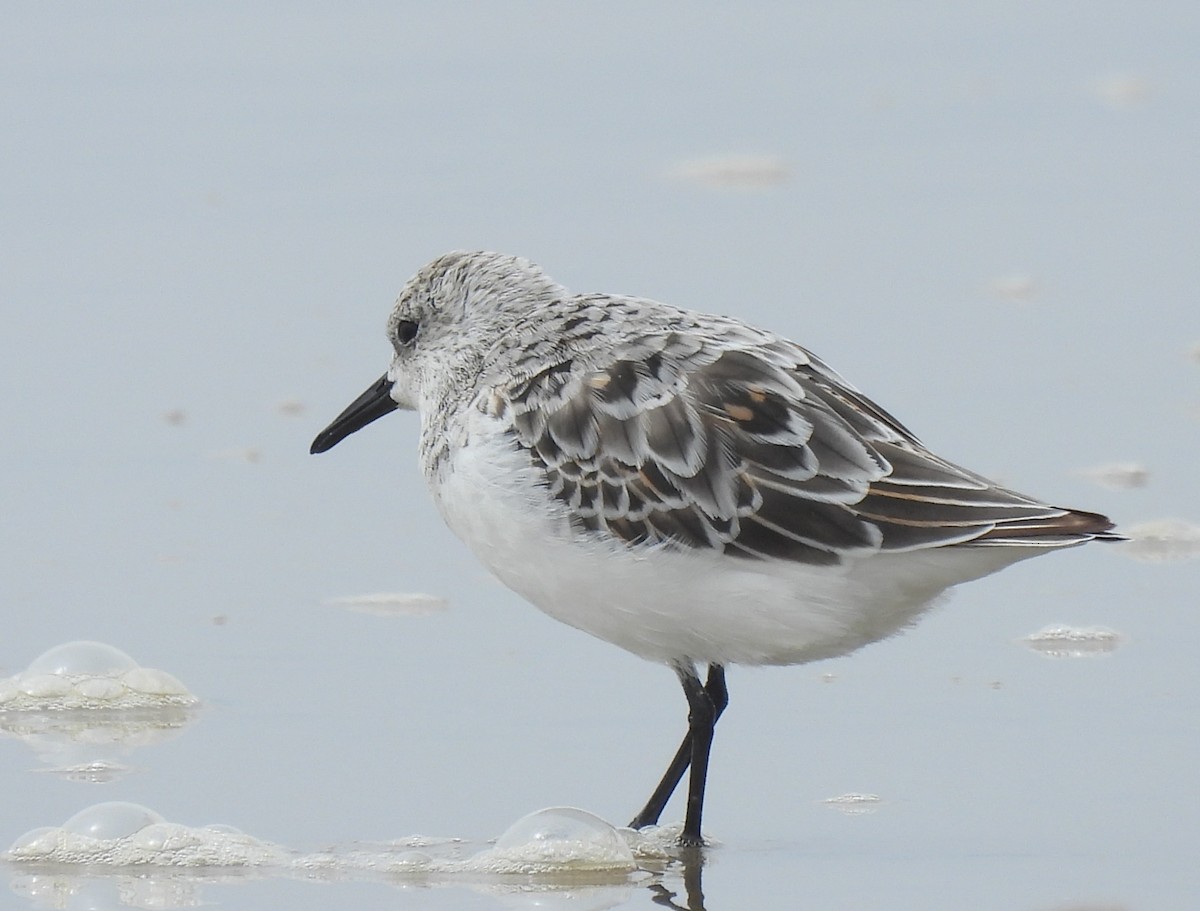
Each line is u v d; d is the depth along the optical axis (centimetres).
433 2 2706
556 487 978
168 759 1070
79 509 1470
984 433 1538
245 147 2255
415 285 1095
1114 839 949
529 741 1095
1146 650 1196
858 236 1978
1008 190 2105
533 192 2114
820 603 952
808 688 1166
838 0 2745
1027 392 1617
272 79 2445
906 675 1178
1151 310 1789
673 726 1116
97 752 1081
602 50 2556
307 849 959
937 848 948
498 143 2266
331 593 1328
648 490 962
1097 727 1089
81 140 2270
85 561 1379
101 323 1830
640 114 2352
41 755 1078
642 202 2081
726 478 955
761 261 1911
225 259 1969
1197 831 956
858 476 950
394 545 1414
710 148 2242
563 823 949
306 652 1227
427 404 1066
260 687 1173
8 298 1880
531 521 984
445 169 2183
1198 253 1917
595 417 977
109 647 1196
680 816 1009
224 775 1049
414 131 2298
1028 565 1344
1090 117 2309
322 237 2011
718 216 2038
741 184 2141
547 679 1185
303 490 1516
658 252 1931
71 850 946
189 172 2189
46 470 1541
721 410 967
